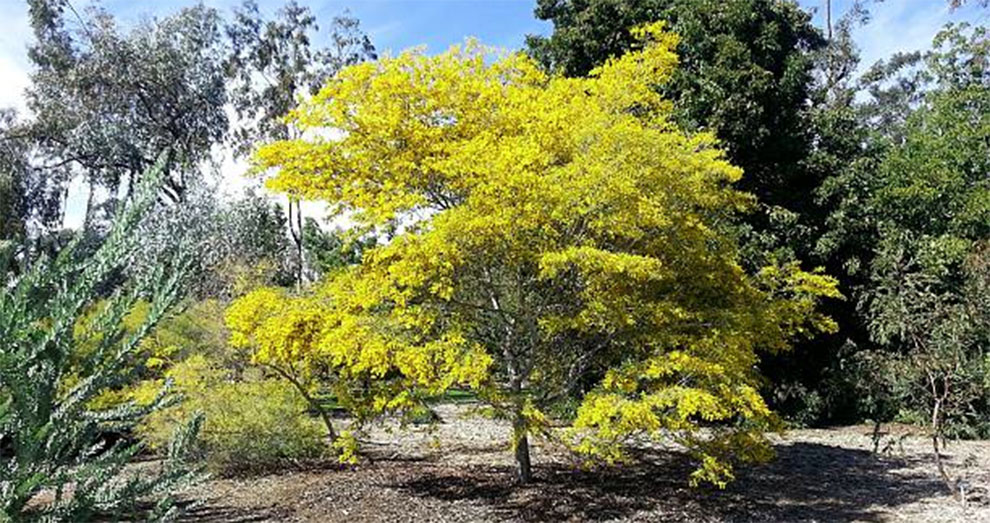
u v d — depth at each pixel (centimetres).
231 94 2822
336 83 795
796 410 1462
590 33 1487
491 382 782
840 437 1324
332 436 1126
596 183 671
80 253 189
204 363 1028
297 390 1117
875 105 2989
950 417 927
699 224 789
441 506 830
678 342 770
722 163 732
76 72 2508
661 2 1500
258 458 1025
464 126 805
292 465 1063
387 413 1247
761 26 1395
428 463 1067
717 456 809
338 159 786
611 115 750
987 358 917
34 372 175
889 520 779
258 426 1006
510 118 795
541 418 774
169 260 208
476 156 707
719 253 872
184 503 845
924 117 1662
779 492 901
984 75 1684
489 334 880
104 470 192
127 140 2558
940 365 806
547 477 959
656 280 801
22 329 167
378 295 746
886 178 1487
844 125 1475
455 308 819
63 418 177
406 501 850
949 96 1577
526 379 869
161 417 954
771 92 1352
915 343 846
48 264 180
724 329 779
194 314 1130
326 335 770
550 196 675
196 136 2755
